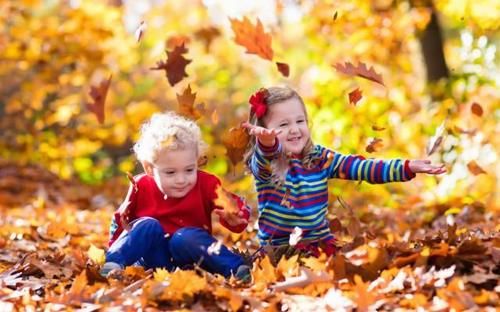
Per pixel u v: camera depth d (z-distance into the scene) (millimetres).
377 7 16109
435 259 5691
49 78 19328
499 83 14938
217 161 18547
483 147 12555
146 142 6406
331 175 6477
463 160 12258
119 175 23203
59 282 6004
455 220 9383
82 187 16797
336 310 4949
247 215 6332
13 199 14164
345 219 9438
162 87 26312
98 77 21156
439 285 5262
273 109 6348
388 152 14234
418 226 9633
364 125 13914
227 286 5562
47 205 13359
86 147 21672
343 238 7785
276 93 6383
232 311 5031
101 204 13727
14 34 18562
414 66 18438
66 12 19391
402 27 16359
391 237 8109
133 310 5105
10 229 9289
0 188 15984
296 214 6285
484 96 14828
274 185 6312
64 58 18391
